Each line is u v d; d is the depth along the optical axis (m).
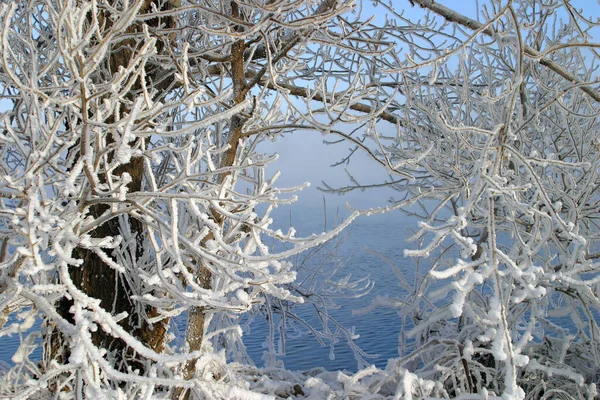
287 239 2.68
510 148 2.49
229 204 3.44
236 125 3.48
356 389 4.17
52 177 2.64
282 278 2.57
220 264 2.52
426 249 2.28
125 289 3.72
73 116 3.00
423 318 5.20
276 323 7.43
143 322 3.92
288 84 4.65
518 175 4.30
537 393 4.26
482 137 4.59
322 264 7.51
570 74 3.71
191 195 2.42
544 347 4.65
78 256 3.81
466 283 2.06
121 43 3.92
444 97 4.97
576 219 4.05
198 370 3.77
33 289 2.21
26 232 2.09
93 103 2.15
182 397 3.46
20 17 3.62
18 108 2.80
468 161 4.66
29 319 2.95
